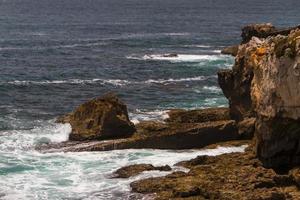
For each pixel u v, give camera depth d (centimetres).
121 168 3756
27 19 18462
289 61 3497
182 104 6084
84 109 4691
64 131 4697
